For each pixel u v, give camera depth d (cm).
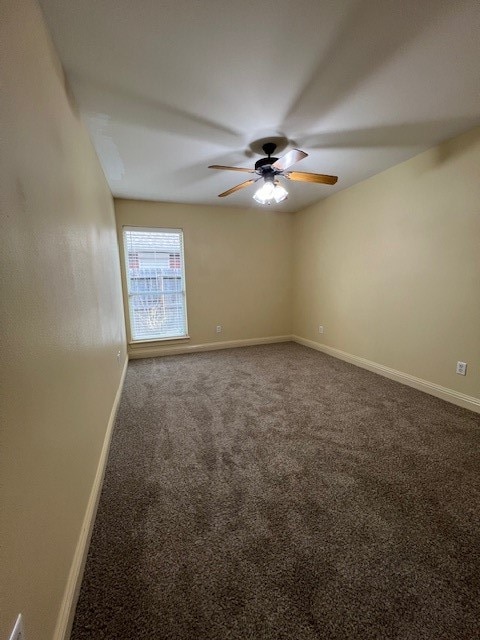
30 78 97
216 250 452
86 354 152
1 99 73
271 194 250
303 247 474
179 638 94
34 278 88
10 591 63
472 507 146
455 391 258
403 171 290
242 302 481
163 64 151
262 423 232
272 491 159
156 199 399
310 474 172
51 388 97
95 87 165
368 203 338
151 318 430
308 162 287
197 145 239
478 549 123
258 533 133
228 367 374
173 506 149
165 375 346
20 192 81
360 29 134
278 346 484
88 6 118
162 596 106
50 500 91
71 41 133
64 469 106
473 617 99
